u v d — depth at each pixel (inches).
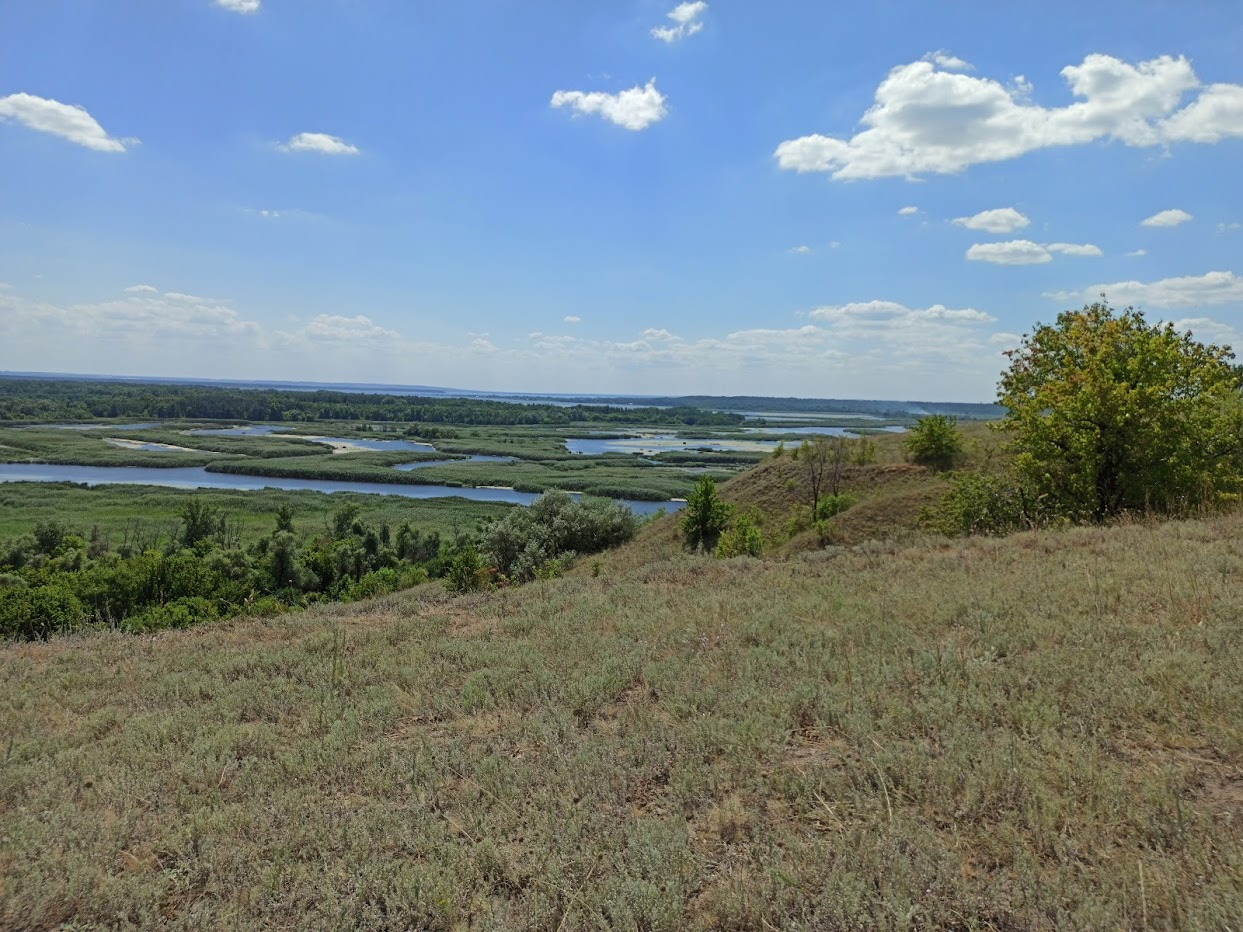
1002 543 392.5
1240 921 101.2
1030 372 711.7
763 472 1445.6
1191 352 630.5
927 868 119.9
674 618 299.4
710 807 150.6
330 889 130.1
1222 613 220.8
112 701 271.1
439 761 183.2
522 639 298.0
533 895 124.5
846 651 230.2
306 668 285.1
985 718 172.4
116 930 126.3
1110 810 129.7
